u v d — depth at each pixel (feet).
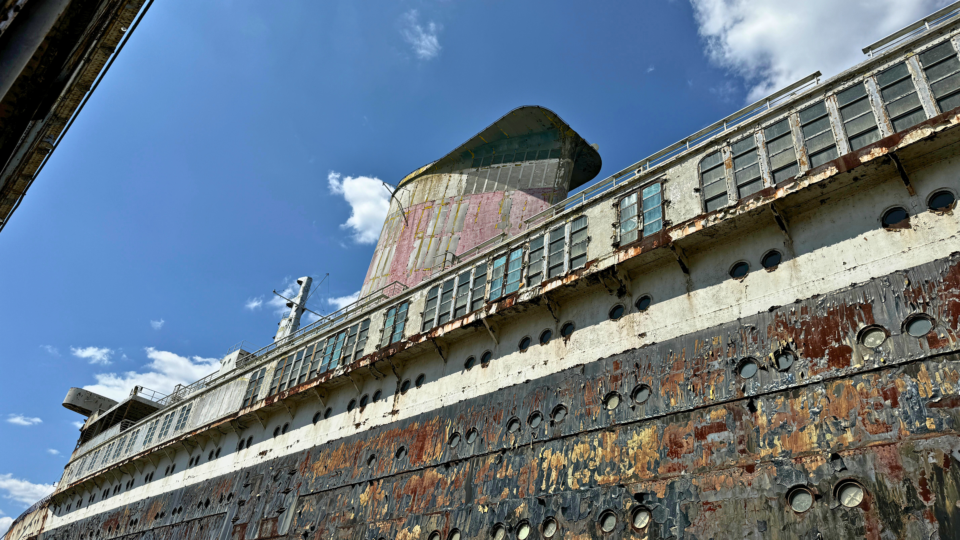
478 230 119.24
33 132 43.11
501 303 75.05
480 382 74.69
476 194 126.52
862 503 40.86
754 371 51.08
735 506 46.37
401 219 135.44
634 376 59.26
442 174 136.98
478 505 64.23
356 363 91.71
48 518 179.32
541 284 71.67
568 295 70.69
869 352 45.47
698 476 49.62
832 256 51.47
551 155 123.13
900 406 42.32
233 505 100.32
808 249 53.36
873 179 51.16
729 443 49.37
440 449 73.05
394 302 94.22
